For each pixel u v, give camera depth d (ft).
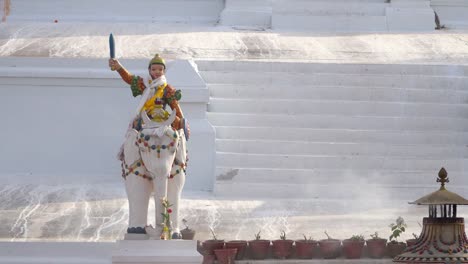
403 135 116.26
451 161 112.16
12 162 118.93
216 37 143.74
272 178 108.88
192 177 110.63
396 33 155.02
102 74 118.93
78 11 168.25
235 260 81.15
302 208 100.42
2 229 90.53
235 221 94.02
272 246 82.12
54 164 119.14
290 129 115.96
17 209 98.12
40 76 118.93
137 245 67.46
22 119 119.44
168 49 135.74
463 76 126.72
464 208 100.17
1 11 167.22
